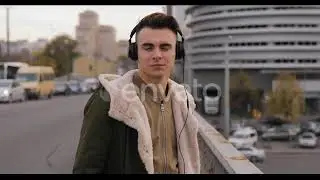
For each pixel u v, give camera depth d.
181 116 2.30
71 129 18.86
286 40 96.75
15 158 11.75
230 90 92.25
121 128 2.13
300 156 61.72
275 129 76.06
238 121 84.19
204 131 9.56
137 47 2.28
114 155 2.14
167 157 2.22
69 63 110.81
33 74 44.41
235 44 99.56
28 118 23.69
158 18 2.21
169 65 2.22
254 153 55.91
